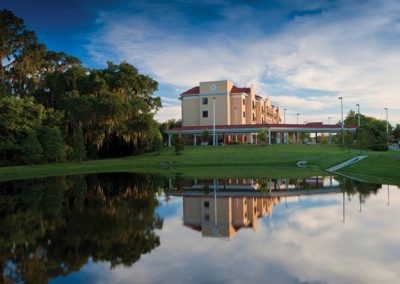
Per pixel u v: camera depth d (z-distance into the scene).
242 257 10.23
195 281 8.60
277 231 12.98
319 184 26.78
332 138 92.81
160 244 11.82
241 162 51.00
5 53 55.38
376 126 89.81
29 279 9.05
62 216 16.77
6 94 50.28
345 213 15.76
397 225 13.42
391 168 32.81
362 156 46.72
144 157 60.56
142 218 16.02
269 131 68.56
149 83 65.81
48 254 11.03
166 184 29.42
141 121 58.38
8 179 35.34
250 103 81.06
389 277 8.58
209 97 77.94
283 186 26.44
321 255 10.21
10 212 17.98
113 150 66.94
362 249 10.67
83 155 54.50
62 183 31.34
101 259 10.45
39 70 62.06
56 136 50.81
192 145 74.38
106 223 15.09
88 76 59.53
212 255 10.52
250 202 19.78
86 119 54.09
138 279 8.85
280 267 9.36
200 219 15.61
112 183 30.77
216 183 29.44
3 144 45.12
